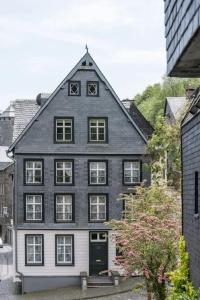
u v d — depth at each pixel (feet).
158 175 123.13
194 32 27.78
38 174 128.16
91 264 127.03
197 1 26.96
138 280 125.29
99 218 128.57
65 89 129.59
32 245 126.82
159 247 83.10
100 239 128.06
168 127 116.98
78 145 129.08
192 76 38.68
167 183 111.14
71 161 128.67
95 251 127.54
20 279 125.29
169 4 36.63
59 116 128.98
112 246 127.13
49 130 128.67
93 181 129.18
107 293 114.73
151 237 83.35
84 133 129.59
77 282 126.41
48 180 127.85
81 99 129.90
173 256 82.74
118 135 130.21
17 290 125.29
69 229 127.34
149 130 149.79
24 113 139.03
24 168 127.75
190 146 45.52
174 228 84.74
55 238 126.93
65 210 128.16
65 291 121.08
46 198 127.65
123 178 129.39
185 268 48.24
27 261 126.11
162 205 96.99
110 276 125.29
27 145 127.85
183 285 47.32
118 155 129.59
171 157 119.03
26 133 128.26
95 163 129.39
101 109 130.11
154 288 83.92
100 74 130.21
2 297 117.60
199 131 40.04
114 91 130.41
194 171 43.14
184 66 35.76
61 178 128.57
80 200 128.36
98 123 130.00
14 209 128.67
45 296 116.98
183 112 112.98
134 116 152.15
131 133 130.41
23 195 127.24
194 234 43.62
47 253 126.62
